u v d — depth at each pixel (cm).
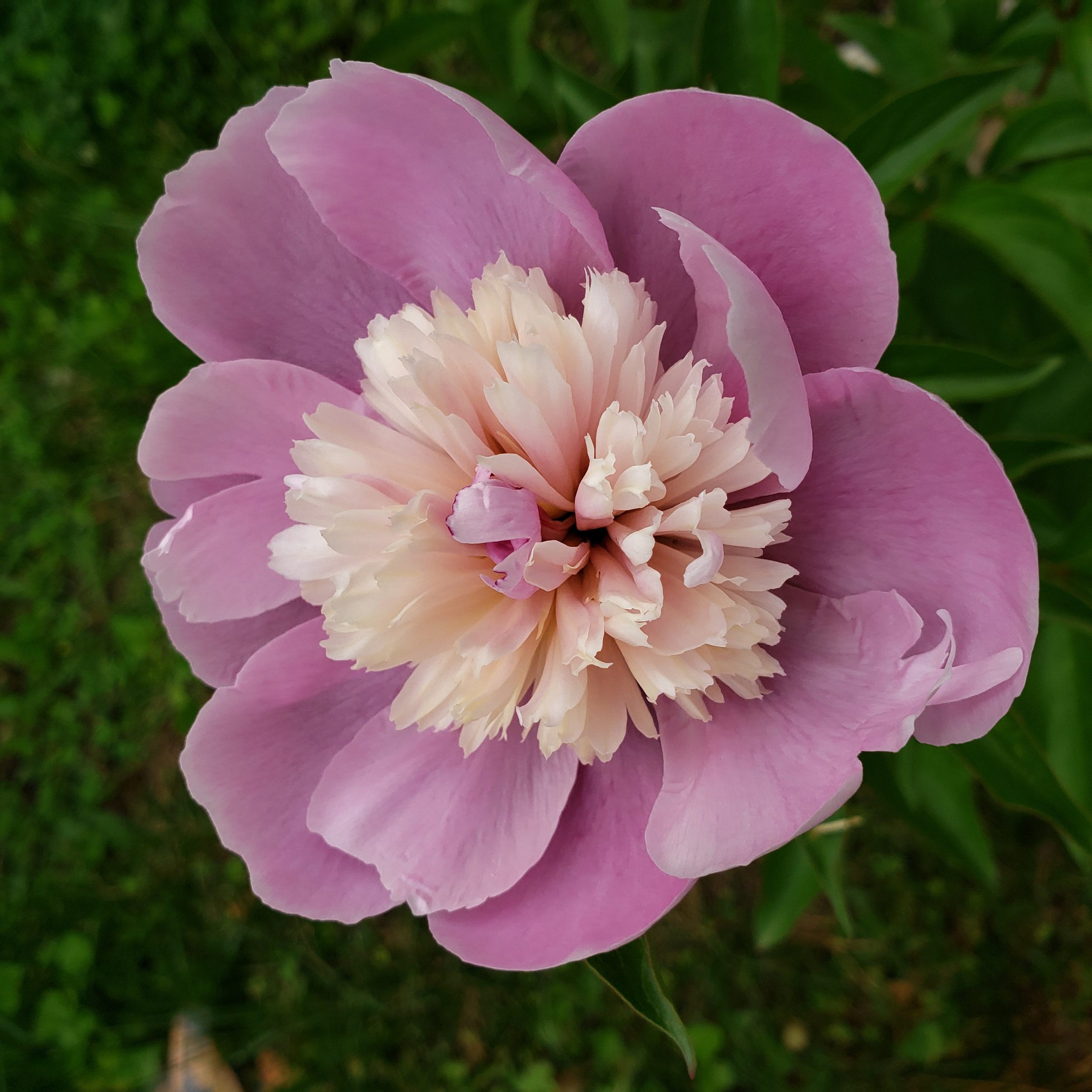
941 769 33
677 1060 50
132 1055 54
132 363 56
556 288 26
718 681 26
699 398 24
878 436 24
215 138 61
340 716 28
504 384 24
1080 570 30
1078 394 33
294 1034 54
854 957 49
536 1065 51
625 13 34
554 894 27
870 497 24
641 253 25
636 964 26
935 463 24
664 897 25
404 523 25
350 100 25
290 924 55
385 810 28
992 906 48
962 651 24
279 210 27
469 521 24
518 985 52
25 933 57
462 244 26
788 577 25
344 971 54
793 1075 50
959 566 24
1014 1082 48
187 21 60
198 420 27
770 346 23
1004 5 43
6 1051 54
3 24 64
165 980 55
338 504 25
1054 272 30
